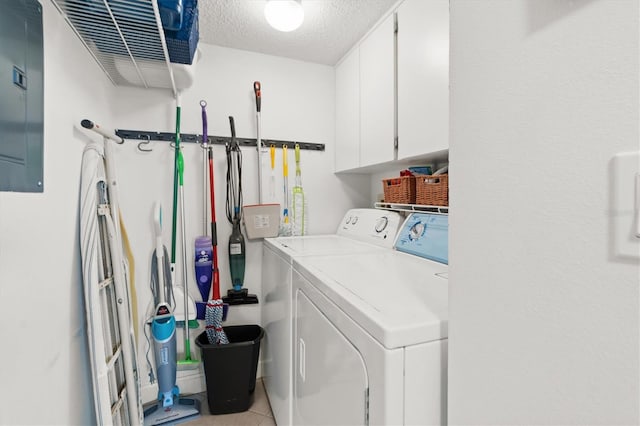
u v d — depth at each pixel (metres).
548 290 0.42
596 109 0.37
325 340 0.95
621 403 0.35
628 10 0.34
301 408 1.19
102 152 1.38
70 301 1.08
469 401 0.57
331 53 2.16
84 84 1.30
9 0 0.75
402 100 1.54
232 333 2.04
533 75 0.44
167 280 1.88
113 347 1.36
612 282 0.35
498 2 0.50
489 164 0.52
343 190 2.41
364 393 0.72
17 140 0.78
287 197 2.23
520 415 0.47
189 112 1.99
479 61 0.54
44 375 0.89
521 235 0.46
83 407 1.14
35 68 0.88
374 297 0.84
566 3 0.40
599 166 0.36
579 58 0.38
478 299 0.55
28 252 0.83
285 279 1.48
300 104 2.27
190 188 2.00
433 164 1.80
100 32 1.21
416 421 0.67
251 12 1.69
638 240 0.33
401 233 1.60
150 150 1.91
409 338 0.67
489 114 0.52
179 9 1.14
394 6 1.59
